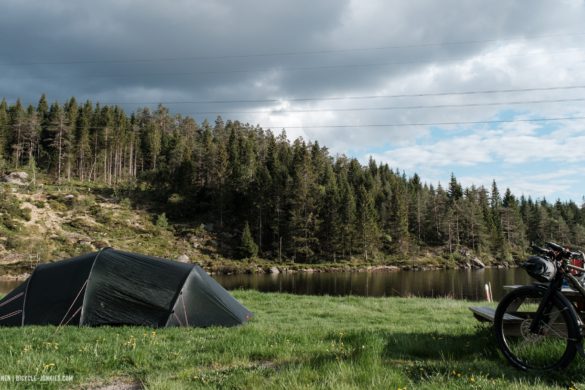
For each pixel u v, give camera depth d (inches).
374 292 1713.8
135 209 3789.4
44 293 371.9
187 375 188.5
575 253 207.0
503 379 164.6
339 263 3356.3
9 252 2561.5
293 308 540.7
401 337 259.1
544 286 181.3
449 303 610.9
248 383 167.8
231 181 4151.1
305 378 167.3
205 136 4955.7
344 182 4443.9
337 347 238.5
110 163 4768.7
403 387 157.0
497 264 3661.4
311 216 3619.6
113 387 183.6
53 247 2731.3
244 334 288.4
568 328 170.6
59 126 4522.6
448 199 4498.0
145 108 6530.5
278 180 3779.5
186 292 380.5
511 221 4552.2
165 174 4394.7
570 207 5561.0
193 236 3516.2
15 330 318.0
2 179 3873.0
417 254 3786.9
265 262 3267.7
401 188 4761.3
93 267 377.7
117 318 356.8
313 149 5093.5
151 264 398.3
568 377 166.6
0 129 4655.5
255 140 5615.2
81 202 3535.9
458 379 165.3
